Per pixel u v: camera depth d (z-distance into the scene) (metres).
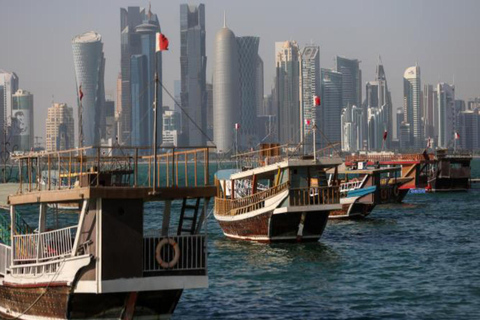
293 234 60.28
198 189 31.03
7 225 39.34
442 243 62.00
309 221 59.97
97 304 30.16
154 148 30.58
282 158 65.62
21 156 34.69
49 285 30.64
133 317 30.52
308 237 60.78
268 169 59.47
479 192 128.50
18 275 33.00
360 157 127.12
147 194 29.72
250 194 66.06
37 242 32.72
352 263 51.59
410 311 37.66
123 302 30.17
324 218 59.94
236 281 45.62
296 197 57.66
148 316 30.77
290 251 56.75
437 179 129.12
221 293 42.19
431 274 47.56
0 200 37.41
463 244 61.41
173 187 30.58
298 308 38.41
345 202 79.62
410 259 53.38
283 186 57.78
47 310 31.48
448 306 38.66
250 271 48.84
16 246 34.09
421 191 129.62
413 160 119.44
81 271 29.48
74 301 30.02
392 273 48.03
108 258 29.16
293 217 59.03
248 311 37.81
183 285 30.38
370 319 36.03
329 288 43.34
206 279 30.77
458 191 130.62
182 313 37.50
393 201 102.50
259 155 71.25
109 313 30.36
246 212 61.22
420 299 40.34
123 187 29.34
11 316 34.28
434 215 86.81
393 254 55.66
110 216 29.23
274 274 47.72
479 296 40.91
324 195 58.19
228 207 64.56
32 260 32.75
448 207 97.75
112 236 29.23
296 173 57.91
